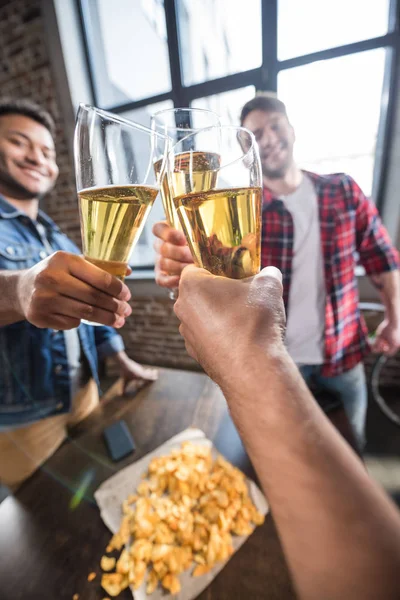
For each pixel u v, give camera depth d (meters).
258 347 0.22
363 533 0.15
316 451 0.17
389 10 1.37
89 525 0.56
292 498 0.17
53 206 2.32
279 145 0.84
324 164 1.57
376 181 1.67
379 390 1.78
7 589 0.47
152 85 2.00
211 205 0.29
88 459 0.71
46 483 0.65
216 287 0.27
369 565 0.14
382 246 1.03
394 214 1.61
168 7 1.73
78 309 0.40
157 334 2.42
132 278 2.29
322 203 0.95
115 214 0.36
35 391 0.90
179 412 0.84
